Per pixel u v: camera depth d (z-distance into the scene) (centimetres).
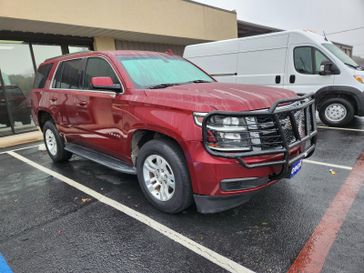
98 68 414
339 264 246
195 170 287
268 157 287
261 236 289
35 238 306
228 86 366
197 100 296
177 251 273
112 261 263
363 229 293
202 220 323
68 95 462
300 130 330
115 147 392
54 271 254
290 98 323
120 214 347
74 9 831
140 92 345
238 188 287
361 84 706
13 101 873
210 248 275
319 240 279
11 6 712
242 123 278
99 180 459
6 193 429
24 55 890
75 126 463
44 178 481
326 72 733
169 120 302
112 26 928
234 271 245
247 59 867
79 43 1023
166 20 1101
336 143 606
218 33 1355
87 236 304
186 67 455
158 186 345
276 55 809
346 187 391
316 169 461
